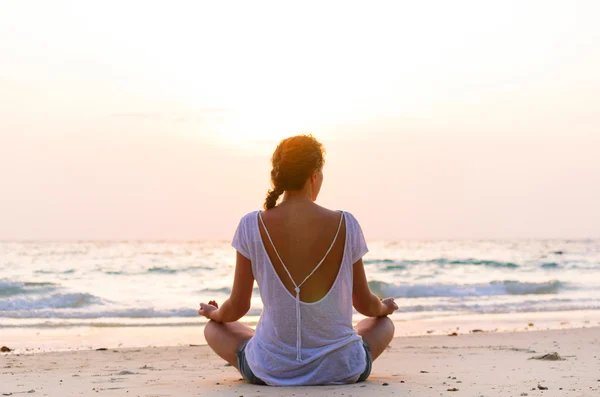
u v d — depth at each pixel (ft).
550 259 136.67
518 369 14.87
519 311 46.73
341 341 10.49
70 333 32.22
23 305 49.08
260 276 10.43
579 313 45.03
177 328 35.04
